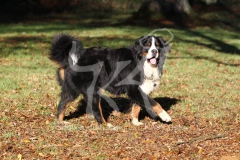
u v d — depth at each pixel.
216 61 16.38
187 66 15.04
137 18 27.83
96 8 33.59
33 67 14.27
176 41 20.89
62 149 6.75
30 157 6.41
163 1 27.78
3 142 6.97
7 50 17.05
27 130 7.68
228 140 7.21
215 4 30.83
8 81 11.61
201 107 9.74
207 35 23.75
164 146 6.94
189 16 28.05
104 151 6.71
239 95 10.99
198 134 7.64
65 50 8.02
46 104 9.51
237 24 28.66
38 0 34.06
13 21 28.08
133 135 7.53
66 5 33.94
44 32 22.38
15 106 9.29
